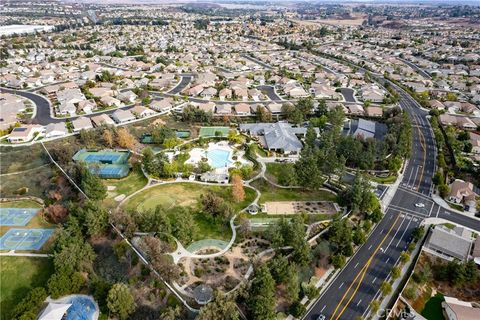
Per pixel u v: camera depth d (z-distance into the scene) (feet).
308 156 437.99
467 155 521.24
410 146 529.45
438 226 363.76
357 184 383.24
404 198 424.87
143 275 302.45
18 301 280.72
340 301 285.43
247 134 589.73
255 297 256.52
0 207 400.26
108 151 522.06
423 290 297.74
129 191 427.33
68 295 282.56
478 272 310.04
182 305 272.51
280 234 325.83
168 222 340.39
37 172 476.54
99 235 350.23
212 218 374.43
